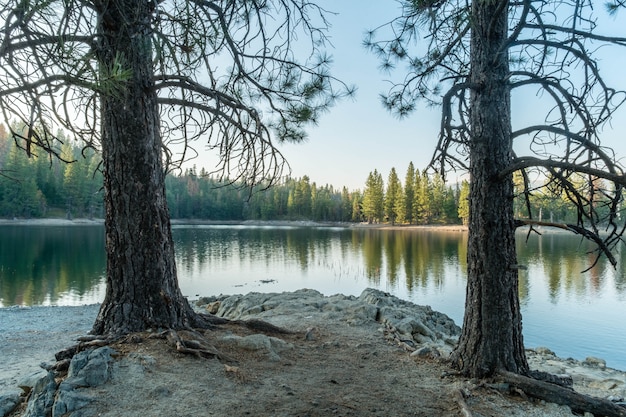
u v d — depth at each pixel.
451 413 3.59
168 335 4.59
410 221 80.38
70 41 2.51
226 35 3.62
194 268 25.06
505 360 4.19
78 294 16.11
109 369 3.86
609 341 10.80
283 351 5.03
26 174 64.62
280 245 41.22
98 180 69.38
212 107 5.10
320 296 9.26
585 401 3.72
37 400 3.52
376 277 21.92
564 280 20.42
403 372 4.57
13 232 49.94
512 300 4.27
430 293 17.47
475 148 4.29
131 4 3.90
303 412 3.49
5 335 7.67
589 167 3.40
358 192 99.56
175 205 90.00
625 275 21.91
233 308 8.66
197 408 3.47
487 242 4.23
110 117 4.77
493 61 4.09
